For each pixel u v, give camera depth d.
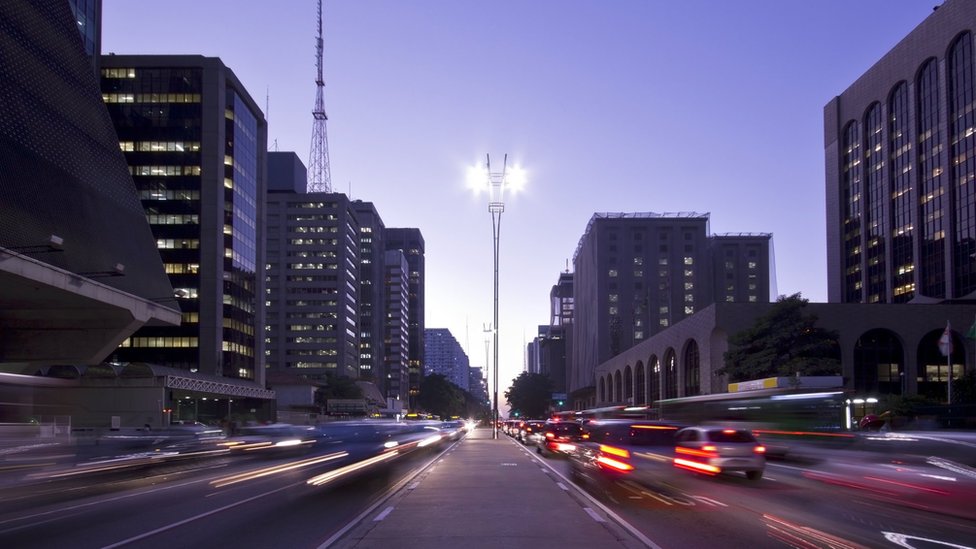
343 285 162.75
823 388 40.06
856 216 120.38
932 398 60.72
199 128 107.56
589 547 11.55
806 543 12.23
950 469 24.91
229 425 65.94
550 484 22.16
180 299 104.62
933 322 68.69
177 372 72.25
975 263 91.00
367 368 189.38
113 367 65.25
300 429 40.50
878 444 31.08
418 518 14.71
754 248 166.88
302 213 163.88
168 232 105.75
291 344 160.88
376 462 33.41
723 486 22.22
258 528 13.84
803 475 25.83
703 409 46.53
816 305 68.56
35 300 51.41
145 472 28.33
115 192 57.84
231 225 109.44
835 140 126.00
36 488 22.42
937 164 99.69
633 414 64.56
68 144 52.00
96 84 58.97
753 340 60.53
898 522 14.76
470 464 31.28
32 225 45.09
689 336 76.88
